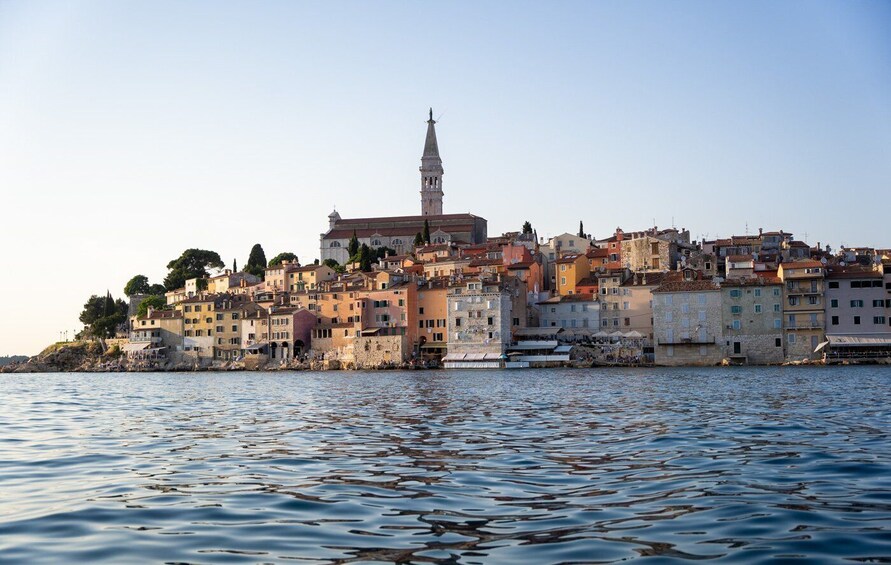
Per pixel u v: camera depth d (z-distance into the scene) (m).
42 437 56.78
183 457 45.62
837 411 68.19
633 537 26.20
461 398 97.88
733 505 30.39
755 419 62.44
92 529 28.12
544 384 128.25
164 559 24.47
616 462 41.59
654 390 104.75
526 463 41.94
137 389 138.38
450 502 32.00
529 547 25.27
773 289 192.62
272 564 23.84
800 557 23.75
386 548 25.38
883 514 28.55
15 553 25.22
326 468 41.06
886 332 187.38
